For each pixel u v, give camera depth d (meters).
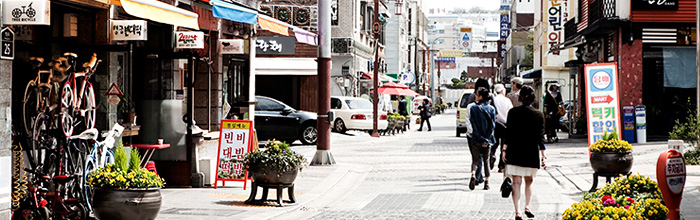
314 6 49.16
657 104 33.06
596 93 20.42
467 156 27.12
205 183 17.72
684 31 32.03
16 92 12.27
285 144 14.84
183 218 12.94
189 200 15.19
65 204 11.87
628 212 8.56
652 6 31.89
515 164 13.07
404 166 23.52
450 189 17.50
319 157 23.19
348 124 40.34
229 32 20.69
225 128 17.34
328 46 23.02
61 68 12.77
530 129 13.07
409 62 97.81
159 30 17.09
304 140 33.91
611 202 8.95
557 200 15.52
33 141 12.10
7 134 10.48
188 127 17.05
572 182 18.42
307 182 18.70
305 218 13.46
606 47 35.34
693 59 32.75
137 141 17.22
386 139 38.81
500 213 13.89
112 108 14.73
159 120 17.19
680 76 32.72
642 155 25.38
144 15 12.02
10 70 10.55
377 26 41.69
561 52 56.81
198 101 19.62
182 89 18.48
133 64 17.38
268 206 14.57
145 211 11.04
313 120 34.00
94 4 13.71
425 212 14.06
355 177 20.53
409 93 52.19
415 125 60.81
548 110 32.03
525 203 14.22
